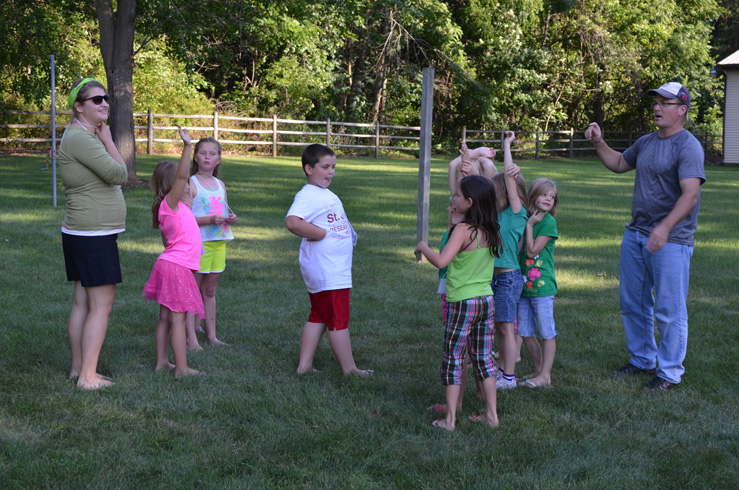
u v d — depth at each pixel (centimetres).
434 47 2833
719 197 1505
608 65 3009
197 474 292
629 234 444
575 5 2928
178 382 402
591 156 3288
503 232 397
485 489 288
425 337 511
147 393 381
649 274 438
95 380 394
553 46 3078
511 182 400
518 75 2959
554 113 3150
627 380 432
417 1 2709
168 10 1481
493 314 360
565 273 738
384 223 1027
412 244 873
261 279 679
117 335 492
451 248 344
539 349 430
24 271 664
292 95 2739
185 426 342
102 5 1390
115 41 1388
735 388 418
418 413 370
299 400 379
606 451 327
